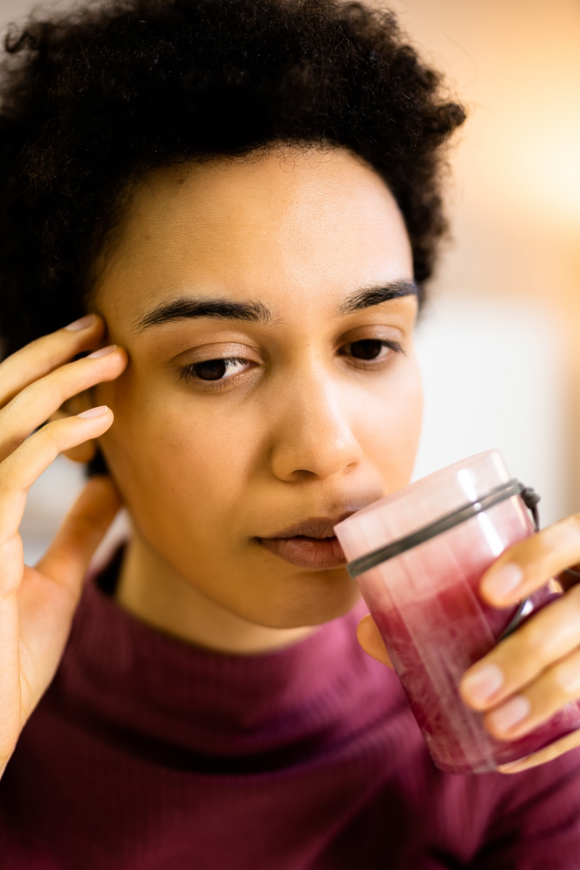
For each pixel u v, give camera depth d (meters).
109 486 0.88
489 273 2.04
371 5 0.93
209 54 0.64
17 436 0.68
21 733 0.82
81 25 0.80
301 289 0.62
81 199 0.69
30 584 0.81
